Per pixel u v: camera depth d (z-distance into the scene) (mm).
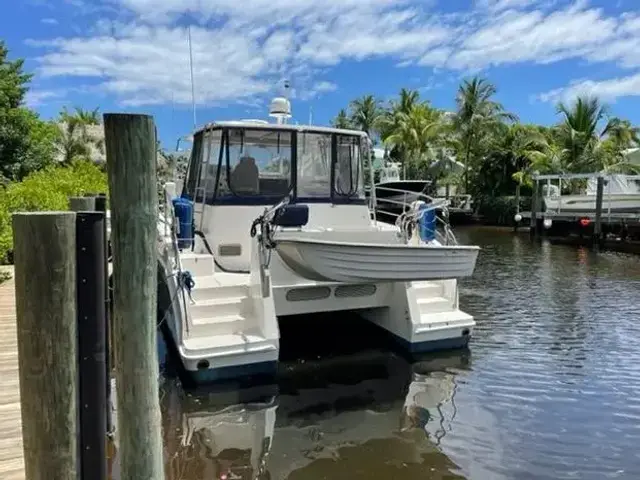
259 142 7086
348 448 4340
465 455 4215
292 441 4453
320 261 5656
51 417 2250
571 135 29328
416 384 5727
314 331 7535
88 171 20547
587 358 6660
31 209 11078
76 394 2375
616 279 12961
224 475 3912
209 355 5375
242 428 4703
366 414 5000
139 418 2426
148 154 2334
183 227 6676
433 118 39125
